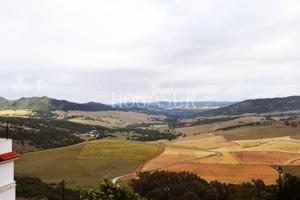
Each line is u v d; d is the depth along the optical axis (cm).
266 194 7300
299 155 16225
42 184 9900
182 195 10112
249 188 8538
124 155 15700
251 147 18675
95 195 3766
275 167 14038
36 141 18825
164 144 19312
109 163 14612
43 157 15112
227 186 10838
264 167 14050
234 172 13312
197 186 10669
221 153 16888
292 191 6266
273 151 17025
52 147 18575
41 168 13650
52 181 12094
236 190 9300
